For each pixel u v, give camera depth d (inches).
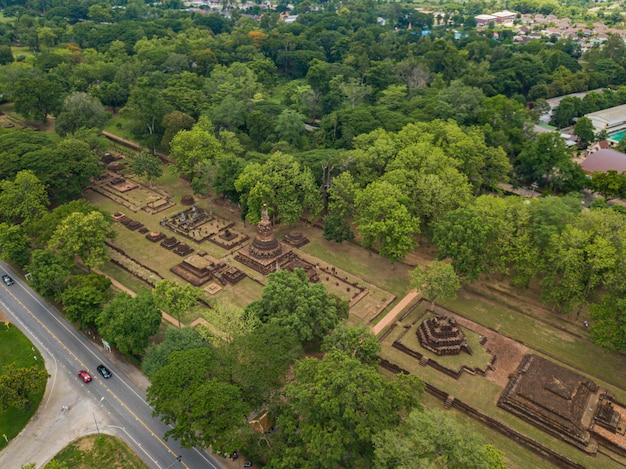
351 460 2372.0
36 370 3019.2
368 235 4315.9
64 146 5418.3
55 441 2822.3
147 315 3289.9
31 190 4699.8
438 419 2262.6
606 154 6294.3
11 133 5802.2
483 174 5536.4
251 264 4458.7
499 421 2930.6
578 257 3565.5
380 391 2454.5
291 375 3184.1
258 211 4790.8
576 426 2829.7
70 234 4035.4
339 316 3484.3
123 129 7672.2
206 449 2773.1
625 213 4564.5
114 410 3029.0
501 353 3442.4
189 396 2576.3
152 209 5472.4
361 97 7632.9
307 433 2389.3
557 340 3609.7
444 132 5452.8
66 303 3575.3
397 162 4891.7
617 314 3257.9
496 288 4205.2
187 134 5679.1
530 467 2714.1
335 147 6235.2
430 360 3341.5
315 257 4643.2
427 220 4793.3
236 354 2834.6
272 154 5344.5
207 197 5782.5
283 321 3132.4
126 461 2696.9
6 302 4025.6
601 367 3353.8
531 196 5871.1
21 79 7234.3
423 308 3927.2
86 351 3503.9
